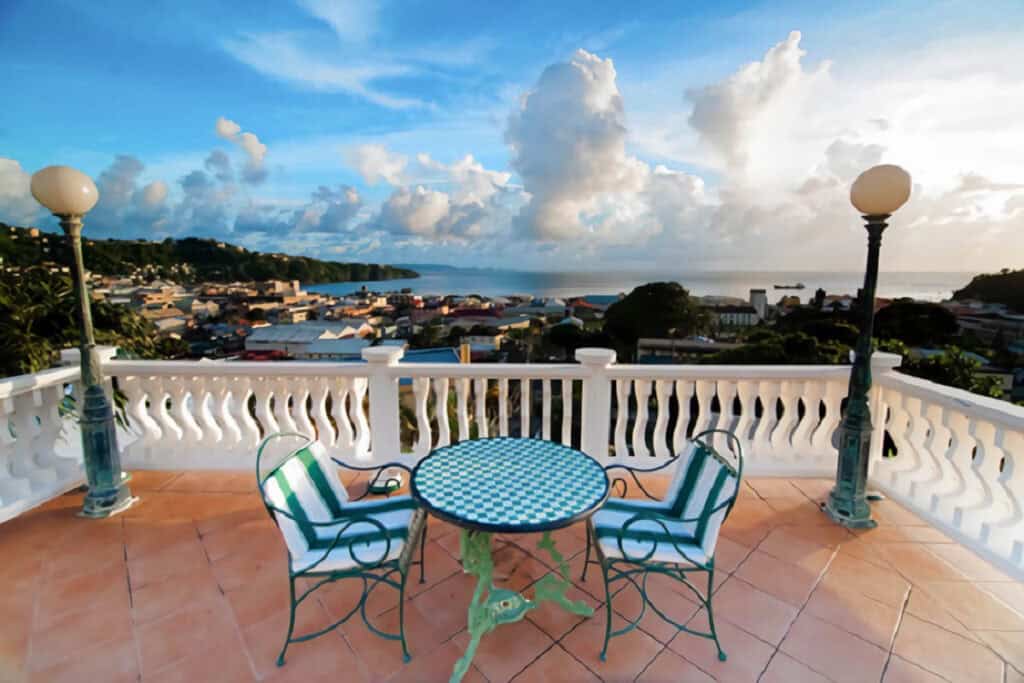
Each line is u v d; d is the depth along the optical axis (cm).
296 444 395
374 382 382
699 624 219
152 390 389
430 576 257
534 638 210
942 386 312
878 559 270
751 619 222
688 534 217
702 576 255
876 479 360
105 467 321
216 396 388
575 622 221
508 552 275
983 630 214
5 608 228
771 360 1274
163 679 187
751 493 353
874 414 362
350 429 396
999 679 187
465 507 189
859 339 300
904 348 913
